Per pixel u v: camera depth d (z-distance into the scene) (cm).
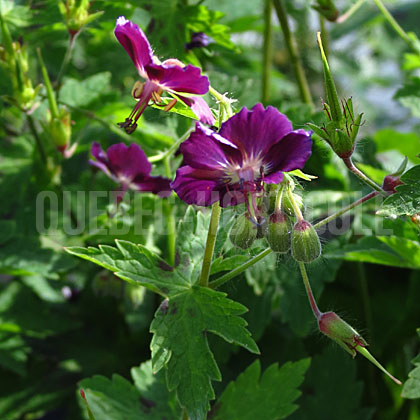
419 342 47
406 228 38
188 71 33
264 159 34
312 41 62
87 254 35
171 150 40
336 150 34
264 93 47
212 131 33
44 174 44
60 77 43
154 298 46
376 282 48
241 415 39
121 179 40
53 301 45
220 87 45
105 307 48
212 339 42
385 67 84
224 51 44
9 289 45
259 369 39
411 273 47
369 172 43
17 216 44
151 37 44
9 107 45
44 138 44
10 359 44
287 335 45
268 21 47
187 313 35
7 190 45
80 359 46
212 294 35
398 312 46
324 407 43
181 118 43
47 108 44
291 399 39
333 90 33
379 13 70
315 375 43
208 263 35
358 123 33
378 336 46
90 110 44
